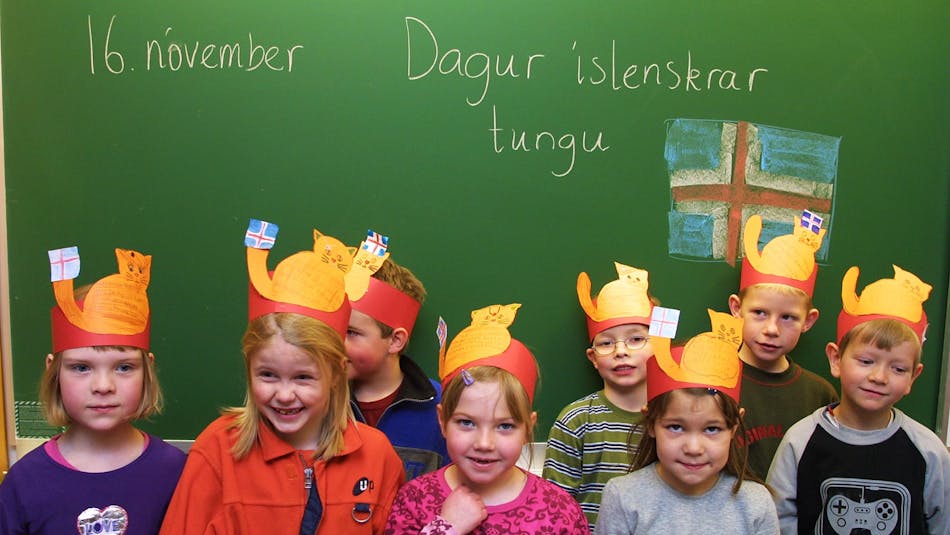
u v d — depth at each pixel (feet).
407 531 3.93
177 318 5.56
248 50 5.40
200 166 5.46
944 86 5.64
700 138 5.59
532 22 5.47
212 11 5.37
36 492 3.92
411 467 5.06
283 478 4.01
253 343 3.86
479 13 5.45
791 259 5.26
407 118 5.49
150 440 4.30
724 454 4.05
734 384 4.16
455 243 5.57
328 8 5.39
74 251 3.96
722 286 5.68
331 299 4.05
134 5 5.35
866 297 4.83
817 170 5.65
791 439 4.99
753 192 5.64
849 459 4.79
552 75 5.51
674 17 5.52
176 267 5.51
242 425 4.08
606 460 5.19
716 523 4.11
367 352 4.95
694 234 5.64
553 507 3.93
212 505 4.01
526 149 5.54
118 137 5.42
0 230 5.45
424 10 5.42
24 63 5.36
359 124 5.47
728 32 5.54
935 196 5.70
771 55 5.57
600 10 5.49
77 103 5.40
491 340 4.03
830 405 5.10
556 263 5.62
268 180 5.49
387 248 5.55
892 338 4.58
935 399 5.81
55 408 4.01
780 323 5.25
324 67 5.43
